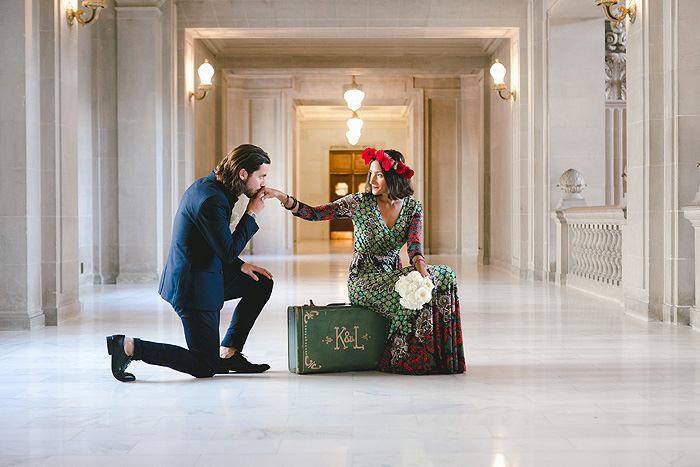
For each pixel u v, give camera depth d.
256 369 4.62
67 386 4.28
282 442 3.17
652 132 6.86
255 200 4.45
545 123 10.91
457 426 3.41
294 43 14.60
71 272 7.26
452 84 17.91
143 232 10.87
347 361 4.61
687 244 6.64
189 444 3.14
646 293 6.93
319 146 26.30
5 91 6.53
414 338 4.55
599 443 3.16
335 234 28.88
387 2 11.29
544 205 10.91
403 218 4.60
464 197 18.06
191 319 4.35
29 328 6.45
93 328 6.55
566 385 4.27
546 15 10.81
